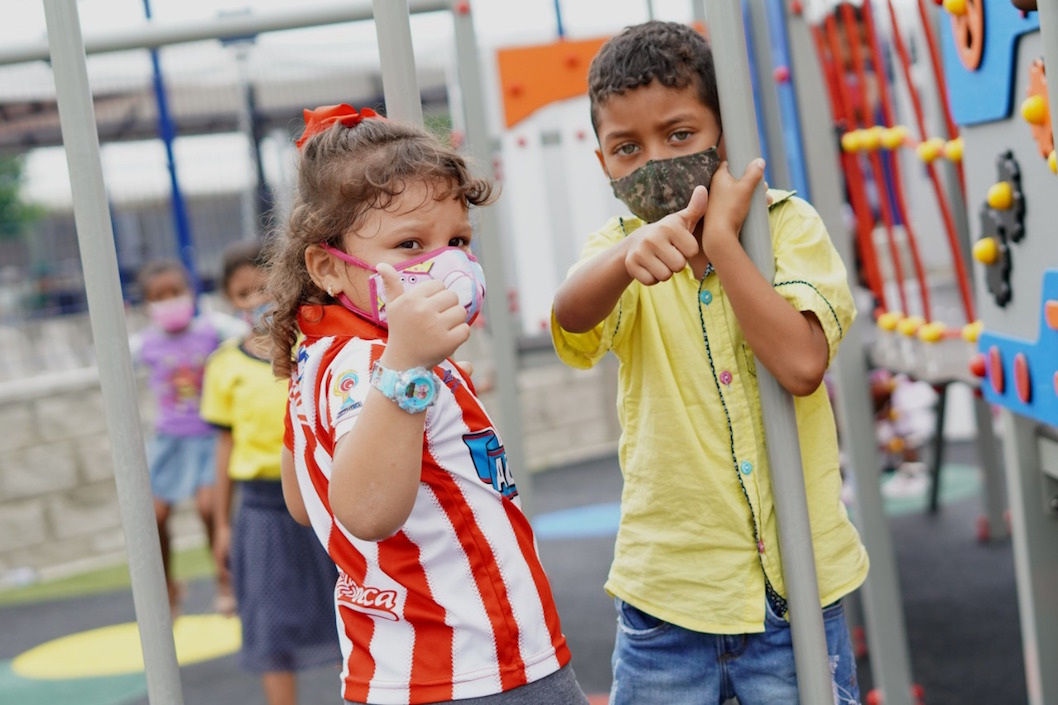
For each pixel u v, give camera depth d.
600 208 4.68
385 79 1.58
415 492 1.30
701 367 1.75
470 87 3.82
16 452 7.19
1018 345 2.05
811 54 3.30
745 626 1.73
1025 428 2.53
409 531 1.38
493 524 1.41
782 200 1.70
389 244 1.39
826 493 1.74
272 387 3.54
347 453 1.29
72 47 1.42
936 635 4.18
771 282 1.46
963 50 2.16
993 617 4.31
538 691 1.39
